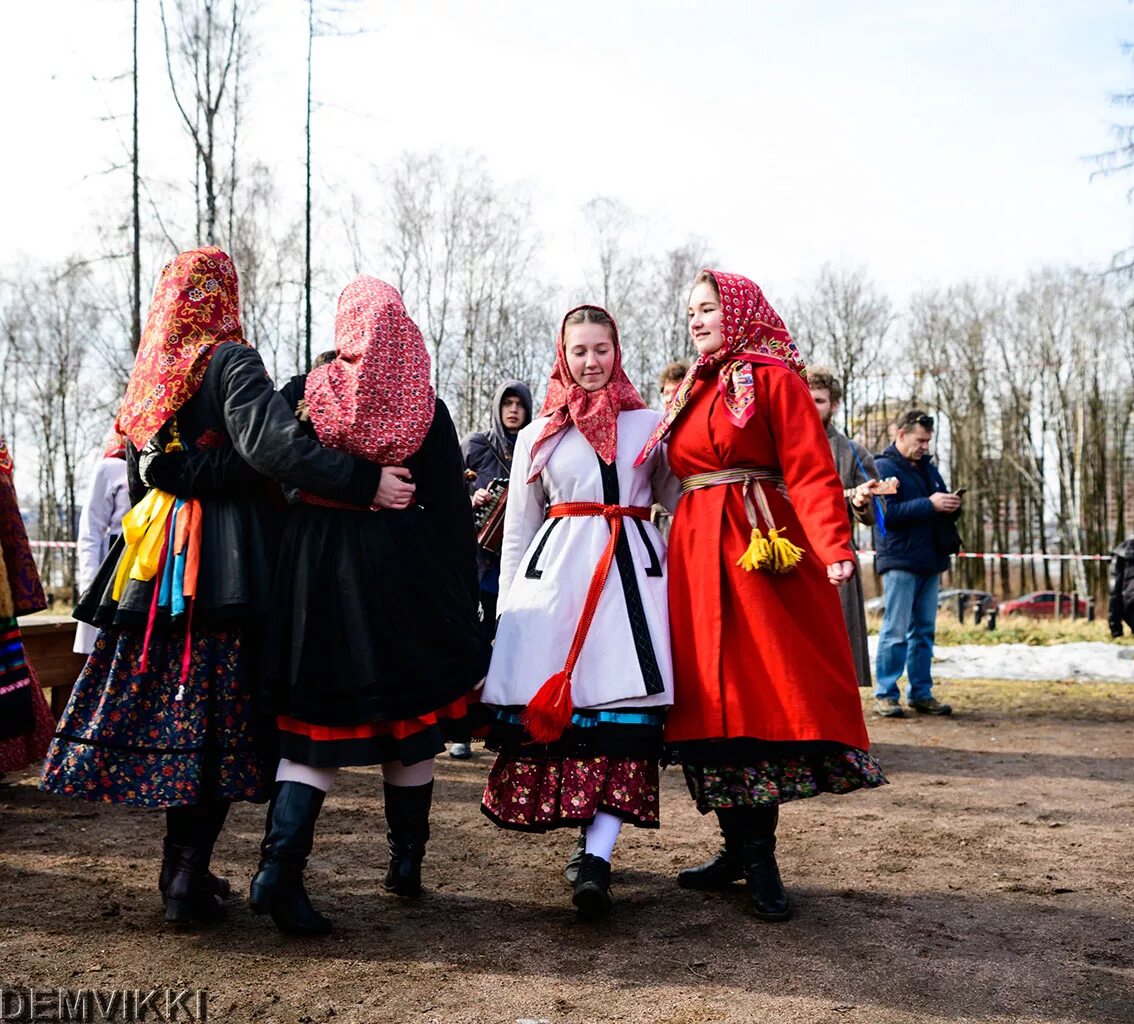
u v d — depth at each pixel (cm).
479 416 2958
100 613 278
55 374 3794
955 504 659
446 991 247
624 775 298
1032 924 297
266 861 273
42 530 3872
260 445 271
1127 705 725
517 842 384
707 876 330
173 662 276
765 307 328
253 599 278
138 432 281
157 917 296
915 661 689
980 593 2406
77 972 255
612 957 270
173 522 280
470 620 298
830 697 295
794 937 285
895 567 671
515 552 335
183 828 286
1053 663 947
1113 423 3988
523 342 3036
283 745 276
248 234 1998
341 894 319
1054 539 4522
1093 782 488
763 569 303
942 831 399
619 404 333
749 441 313
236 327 302
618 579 310
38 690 417
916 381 4325
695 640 305
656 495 346
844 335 4259
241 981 251
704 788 303
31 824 404
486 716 317
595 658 303
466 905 311
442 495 297
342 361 291
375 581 278
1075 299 3931
